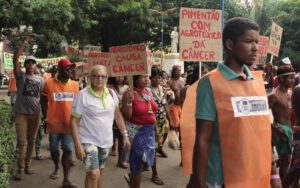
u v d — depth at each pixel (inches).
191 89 78.7
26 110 181.6
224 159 67.7
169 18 1135.6
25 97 180.5
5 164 126.1
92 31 1029.8
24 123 182.9
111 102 135.4
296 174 132.3
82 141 127.3
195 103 77.1
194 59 148.4
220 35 151.0
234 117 66.4
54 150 177.2
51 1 567.5
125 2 949.8
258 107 69.4
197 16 148.4
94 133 128.3
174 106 235.3
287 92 154.2
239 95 67.6
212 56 150.3
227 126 66.9
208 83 68.9
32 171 193.2
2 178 116.3
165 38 1182.3
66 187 168.7
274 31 228.4
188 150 76.8
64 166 169.0
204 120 67.7
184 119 78.0
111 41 1106.7
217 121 68.2
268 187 71.1
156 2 1141.1
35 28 597.9
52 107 171.2
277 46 233.1
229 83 68.0
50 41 636.1
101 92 133.7
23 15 526.6
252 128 67.7
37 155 225.9
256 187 67.8
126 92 144.7
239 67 71.1
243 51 67.7
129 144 141.0
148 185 174.6
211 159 69.5
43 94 176.9
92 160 125.3
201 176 66.6
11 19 515.8
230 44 69.9
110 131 134.2
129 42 1141.7
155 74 186.2
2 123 188.5
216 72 70.0
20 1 509.0
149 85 211.2
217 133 68.7
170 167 208.1
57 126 170.6
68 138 170.4
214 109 67.9
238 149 66.3
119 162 209.8
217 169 69.0
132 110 143.9
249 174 66.7
